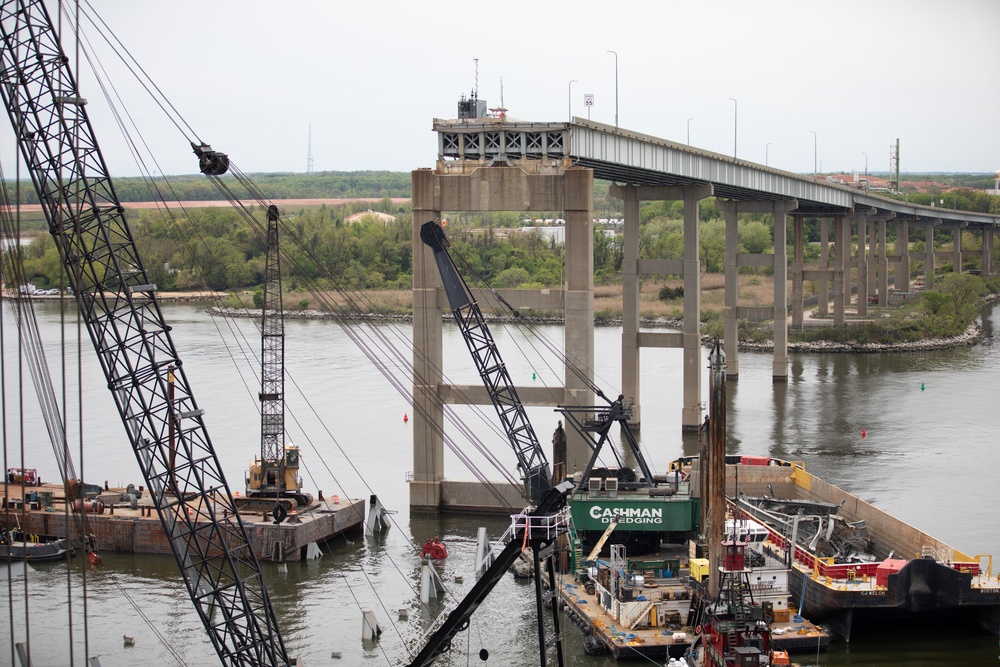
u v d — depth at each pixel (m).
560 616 82.12
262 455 105.12
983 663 72.81
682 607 76.62
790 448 132.12
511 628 79.69
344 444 132.88
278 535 95.88
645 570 82.25
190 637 80.31
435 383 111.62
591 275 109.69
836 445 133.75
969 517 102.38
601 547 89.50
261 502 102.06
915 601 75.75
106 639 79.88
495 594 86.25
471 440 135.88
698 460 93.50
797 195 196.88
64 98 67.94
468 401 111.25
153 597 88.19
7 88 67.38
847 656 73.88
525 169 111.69
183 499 68.44
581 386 109.12
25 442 133.25
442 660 74.81
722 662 65.62
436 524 107.19
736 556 71.00
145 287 69.31
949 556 81.00
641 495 91.00
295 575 92.69
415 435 111.19
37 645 78.81
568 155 111.25
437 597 86.81
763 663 64.81
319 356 199.25
